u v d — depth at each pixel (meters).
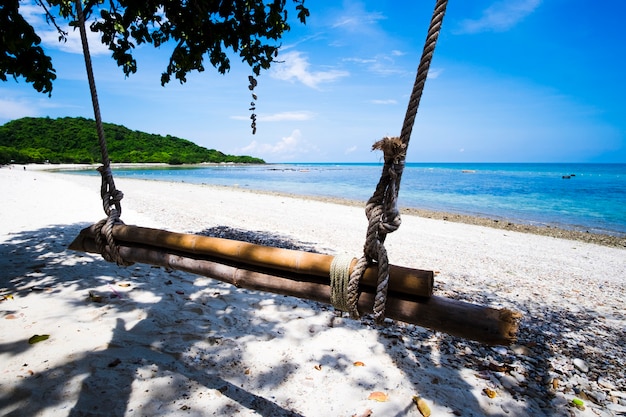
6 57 4.13
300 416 2.39
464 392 2.77
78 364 2.63
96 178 28.22
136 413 2.24
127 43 5.18
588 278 7.25
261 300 4.32
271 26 5.28
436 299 1.69
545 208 21.83
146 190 20.83
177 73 5.46
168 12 4.95
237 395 2.53
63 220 8.68
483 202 24.89
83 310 3.59
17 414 2.13
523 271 7.48
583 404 2.78
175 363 2.82
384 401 2.58
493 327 1.50
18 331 3.07
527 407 2.68
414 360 3.20
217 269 2.32
